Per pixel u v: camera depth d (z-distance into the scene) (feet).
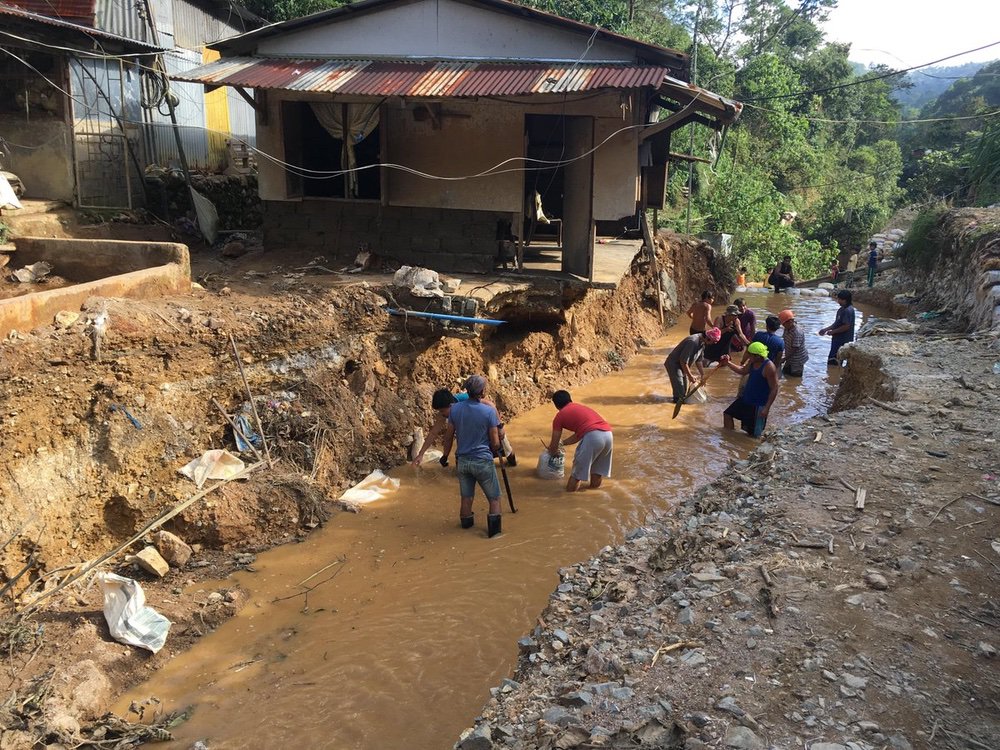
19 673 17.42
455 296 32.24
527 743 12.61
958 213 60.80
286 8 63.67
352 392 30.50
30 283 30.96
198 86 54.65
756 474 22.90
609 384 42.47
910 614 14.87
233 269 37.70
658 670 13.79
